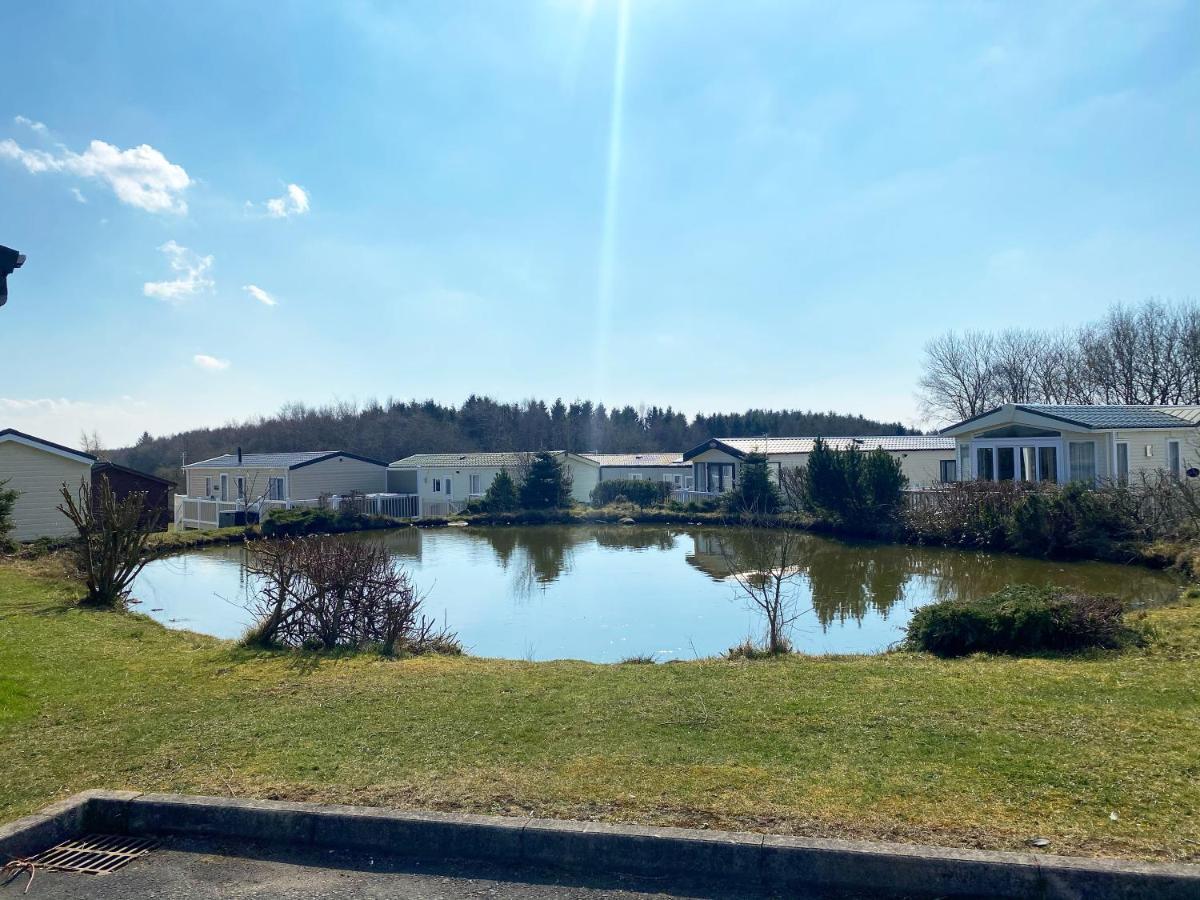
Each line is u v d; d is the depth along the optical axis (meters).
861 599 14.92
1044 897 3.25
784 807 3.90
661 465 45.66
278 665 7.81
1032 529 19.88
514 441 77.62
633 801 4.04
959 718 5.23
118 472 27.88
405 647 9.48
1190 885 3.16
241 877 3.71
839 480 26.92
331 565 10.00
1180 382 42.41
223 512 35.62
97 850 4.00
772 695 6.00
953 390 53.59
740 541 26.06
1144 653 7.66
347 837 3.96
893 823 3.70
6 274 6.69
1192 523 16.67
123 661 7.92
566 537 29.95
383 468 45.56
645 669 7.41
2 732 5.47
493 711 5.75
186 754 4.95
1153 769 4.24
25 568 16.45
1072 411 24.58
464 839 3.82
